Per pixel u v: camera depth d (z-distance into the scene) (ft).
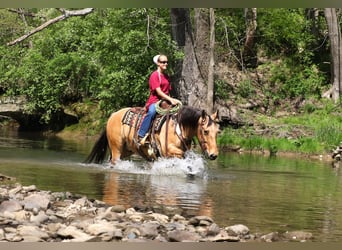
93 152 43.34
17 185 29.86
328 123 82.28
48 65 89.40
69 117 91.97
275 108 92.48
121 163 41.50
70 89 93.45
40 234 19.77
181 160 38.27
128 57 78.07
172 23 80.43
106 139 43.14
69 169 39.45
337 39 95.86
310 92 97.45
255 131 78.07
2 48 100.07
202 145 36.91
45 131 93.76
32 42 102.53
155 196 29.58
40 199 24.80
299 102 94.53
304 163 55.21
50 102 91.50
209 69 80.69
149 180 35.42
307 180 39.70
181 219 23.73
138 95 79.61
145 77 78.54
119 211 24.34
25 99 96.12
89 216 22.99
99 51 82.84
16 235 19.72
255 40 107.14
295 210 27.50
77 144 67.10
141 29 80.94
